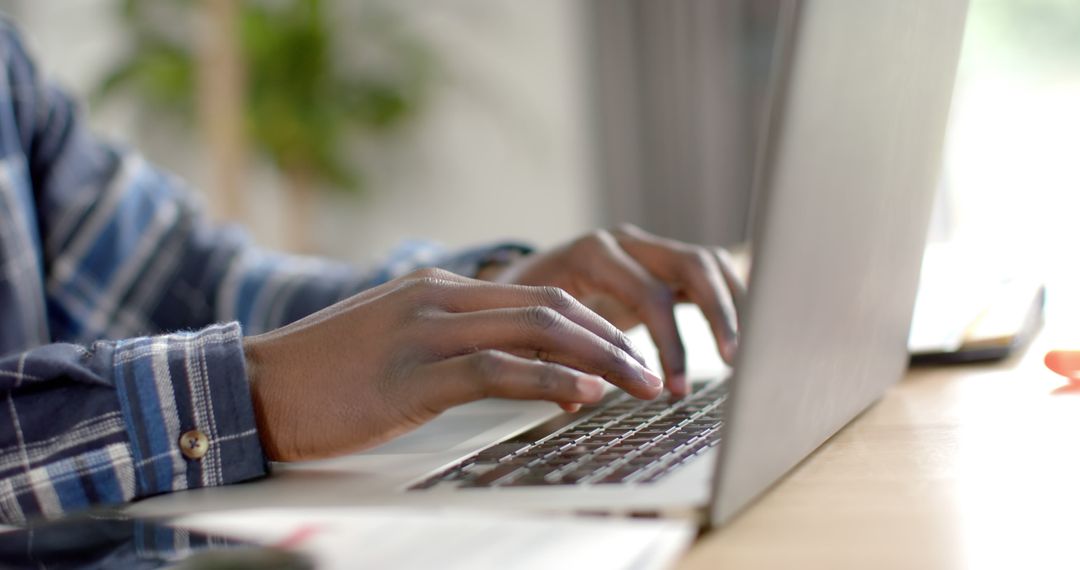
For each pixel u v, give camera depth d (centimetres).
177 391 53
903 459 47
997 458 46
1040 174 293
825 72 36
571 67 363
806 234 38
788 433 42
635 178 353
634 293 73
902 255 57
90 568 41
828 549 34
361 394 52
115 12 371
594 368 51
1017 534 35
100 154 116
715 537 36
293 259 110
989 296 96
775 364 38
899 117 48
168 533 45
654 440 50
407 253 102
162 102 353
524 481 43
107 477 53
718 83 338
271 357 55
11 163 104
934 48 53
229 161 330
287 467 55
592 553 35
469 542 38
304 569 38
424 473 48
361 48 377
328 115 356
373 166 390
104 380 54
